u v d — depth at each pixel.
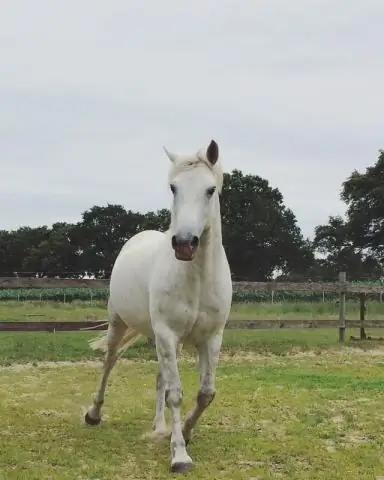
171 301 4.10
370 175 48.94
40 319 15.52
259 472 4.03
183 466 4.05
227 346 10.95
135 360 9.59
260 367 8.88
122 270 4.99
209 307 4.16
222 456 4.41
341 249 52.34
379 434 5.09
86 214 66.12
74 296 29.97
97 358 9.62
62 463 4.21
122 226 65.50
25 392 6.85
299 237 52.38
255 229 49.41
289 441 4.83
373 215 48.41
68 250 64.81
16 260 69.88
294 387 7.11
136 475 3.98
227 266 4.34
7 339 11.58
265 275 51.59
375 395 6.63
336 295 29.66
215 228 4.08
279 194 52.41
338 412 5.84
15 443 4.68
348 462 4.29
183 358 9.92
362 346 11.30
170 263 4.12
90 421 5.32
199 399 4.35
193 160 3.99
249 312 18.88
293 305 21.16
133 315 4.83
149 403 6.25
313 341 11.92
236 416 5.68
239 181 49.56
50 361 9.35
